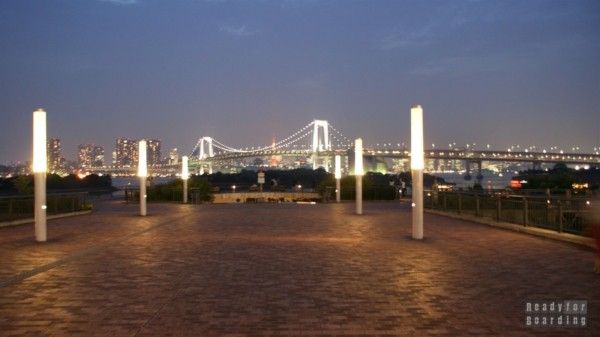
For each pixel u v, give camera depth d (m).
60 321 7.27
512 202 19.27
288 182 75.19
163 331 6.83
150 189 42.59
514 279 9.88
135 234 17.53
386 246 14.39
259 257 12.49
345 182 43.19
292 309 7.84
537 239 15.90
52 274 10.48
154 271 10.76
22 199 22.30
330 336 6.65
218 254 12.96
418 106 16.09
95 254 13.05
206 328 6.94
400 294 8.76
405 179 67.44
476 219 21.91
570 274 10.30
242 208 31.95
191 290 9.05
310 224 20.91
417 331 6.84
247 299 8.43
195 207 33.47
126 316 7.50
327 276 10.23
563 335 6.70
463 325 7.08
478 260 12.02
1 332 6.82
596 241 10.56
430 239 15.95
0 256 12.78
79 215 26.69
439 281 9.75
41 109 15.59
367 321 7.26
